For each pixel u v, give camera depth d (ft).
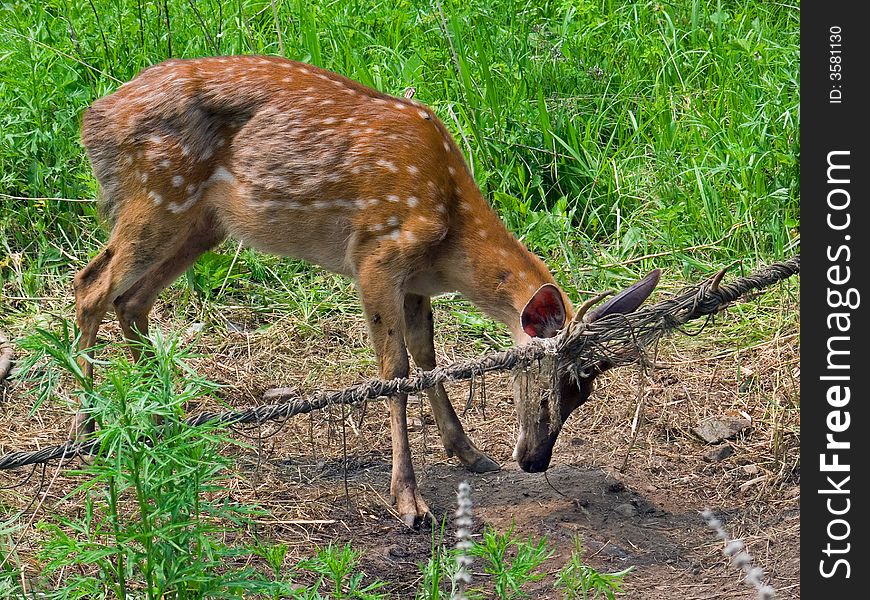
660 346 39.50
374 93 33.42
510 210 44.16
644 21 54.70
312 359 39.09
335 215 32.53
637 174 46.88
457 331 40.70
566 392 31.09
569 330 28.63
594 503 32.50
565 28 53.21
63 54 45.11
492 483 33.63
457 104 47.03
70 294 40.75
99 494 30.42
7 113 44.09
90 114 33.37
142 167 32.89
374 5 53.21
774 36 53.83
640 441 35.70
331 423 30.60
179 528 23.47
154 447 22.44
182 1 50.11
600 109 49.42
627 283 42.70
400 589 28.35
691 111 48.88
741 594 28.27
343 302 41.70
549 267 42.78
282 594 24.93
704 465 34.63
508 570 25.73
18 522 29.17
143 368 23.22
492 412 36.96
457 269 32.78
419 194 31.78
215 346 39.19
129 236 33.45
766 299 41.29
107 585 25.22
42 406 34.81
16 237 42.55
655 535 31.14
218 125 33.22
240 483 32.35
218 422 26.68
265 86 32.94
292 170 32.55
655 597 28.22
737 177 45.75
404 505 31.24
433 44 51.37
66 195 43.19
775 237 43.04
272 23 51.57
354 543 30.27
